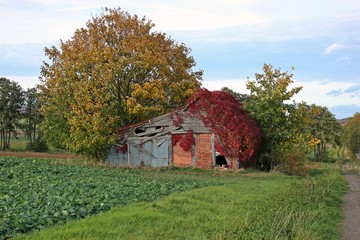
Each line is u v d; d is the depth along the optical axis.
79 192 17.70
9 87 86.62
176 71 49.94
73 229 11.20
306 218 14.98
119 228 11.91
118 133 42.19
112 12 49.56
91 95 41.75
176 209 15.45
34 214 12.38
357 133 97.81
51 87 52.50
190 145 39.78
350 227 16.62
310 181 26.23
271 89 41.69
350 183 39.00
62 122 45.47
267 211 14.98
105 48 45.00
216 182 27.64
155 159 41.16
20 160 35.84
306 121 43.09
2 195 16.19
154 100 46.84
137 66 44.38
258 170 39.62
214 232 12.09
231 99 41.09
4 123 84.06
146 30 50.16
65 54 51.03
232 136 38.00
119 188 19.88
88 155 42.56
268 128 41.38
